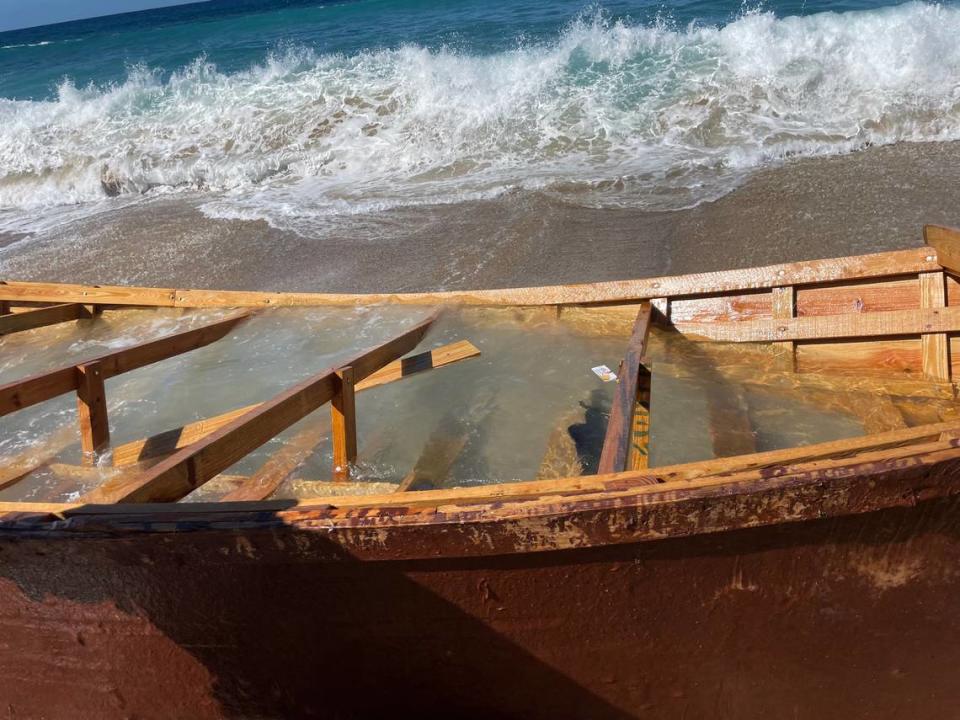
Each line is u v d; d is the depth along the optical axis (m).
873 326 4.68
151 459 4.29
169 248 9.07
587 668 2.59
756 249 7.29
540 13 17.72
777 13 13.60
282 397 3.69
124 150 11.86
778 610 2.46
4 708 2.99
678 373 4.93
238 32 24.97
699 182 8.95
